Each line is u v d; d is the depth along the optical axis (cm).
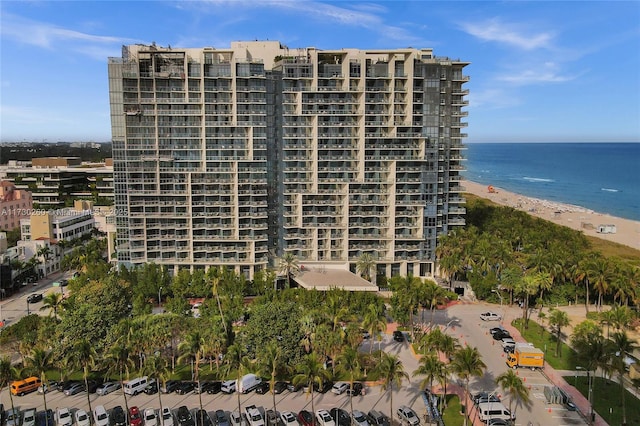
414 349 11606
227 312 11806
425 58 16688
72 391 9581
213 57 16300
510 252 16288
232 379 9969
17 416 8519
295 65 15750
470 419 8662
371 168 16200
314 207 16300
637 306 13775
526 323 13025
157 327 10025
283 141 16025
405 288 12556
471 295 15850
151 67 15275
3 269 16038
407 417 8525
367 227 16438
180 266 16088
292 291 13462
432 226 16512
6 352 10550
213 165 15762
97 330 10294
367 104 15938
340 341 9706
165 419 8481
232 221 16000
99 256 17800
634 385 9488
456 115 16638
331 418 8431
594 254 16200
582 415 8869
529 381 10156
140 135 15538
